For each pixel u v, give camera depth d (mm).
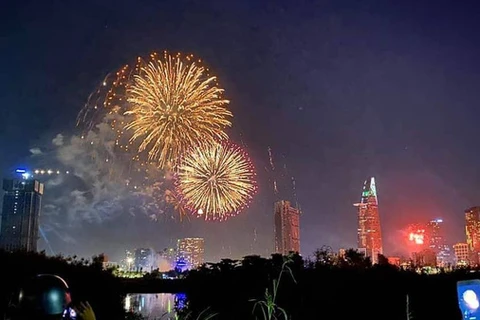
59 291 4617
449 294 18906
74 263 23156
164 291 29812
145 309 28688
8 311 4617
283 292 19750
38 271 18812
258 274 20266
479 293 6828
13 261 18047
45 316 4508
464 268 22344
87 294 21766
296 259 20922
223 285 20344
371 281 20000
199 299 20516
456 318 17828
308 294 19672
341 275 20312
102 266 24656
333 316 19188
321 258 21953
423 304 18844
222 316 19578
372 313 19188
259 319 18297
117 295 24828
